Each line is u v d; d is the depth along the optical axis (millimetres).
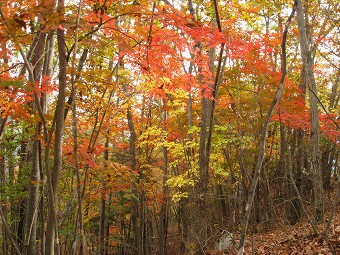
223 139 9320
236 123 9250
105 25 4418
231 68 9398
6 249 9094
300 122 7957
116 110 7516
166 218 14383
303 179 11219
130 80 7250
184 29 4207
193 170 9094
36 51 4609
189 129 10047
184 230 12070
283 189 11172
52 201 3154
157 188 14336
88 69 6051
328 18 10602
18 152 8039
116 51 5973
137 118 12641
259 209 10758
